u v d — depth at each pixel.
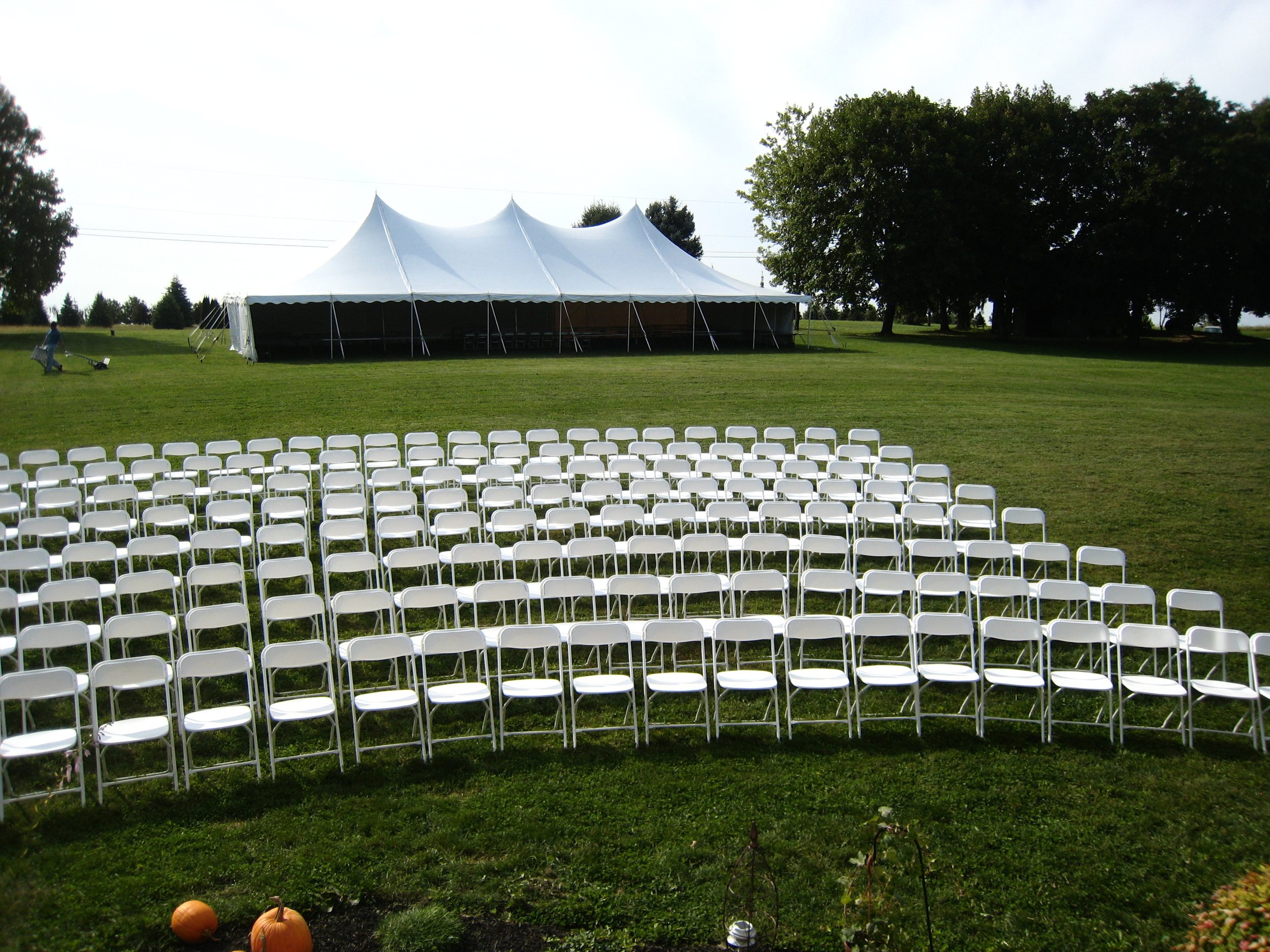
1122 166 35.09
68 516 10.41
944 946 4.03
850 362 26.00
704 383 20.17
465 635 5.95
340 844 4.72
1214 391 21.66
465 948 3.98
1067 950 4.03
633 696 5.95
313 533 10.14
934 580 7.12
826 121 37.69
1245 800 5.32
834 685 6.05
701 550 8.17
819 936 4.08
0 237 38.16
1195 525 10.64
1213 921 3.76
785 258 39.69
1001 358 28.69
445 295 24.84
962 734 6.16
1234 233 35.00
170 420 15.09
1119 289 35.94
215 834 4.82
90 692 5.16
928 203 34.41
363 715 6.30
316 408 16.22
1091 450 14.27
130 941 3.99
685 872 4.53
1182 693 6.03
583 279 27.89
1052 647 7.58
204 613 5.97
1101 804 5.24
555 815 5.05
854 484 10.55
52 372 20.78
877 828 4.11
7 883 4.36
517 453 11.78
